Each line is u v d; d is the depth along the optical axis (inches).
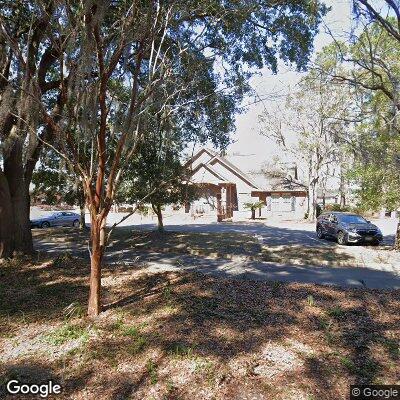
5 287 327.6
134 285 335.3
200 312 263.6
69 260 439.2
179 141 374.9
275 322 249.8
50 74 492.1
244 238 692.7
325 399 168.1
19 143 391.9
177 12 261.6
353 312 272.1
